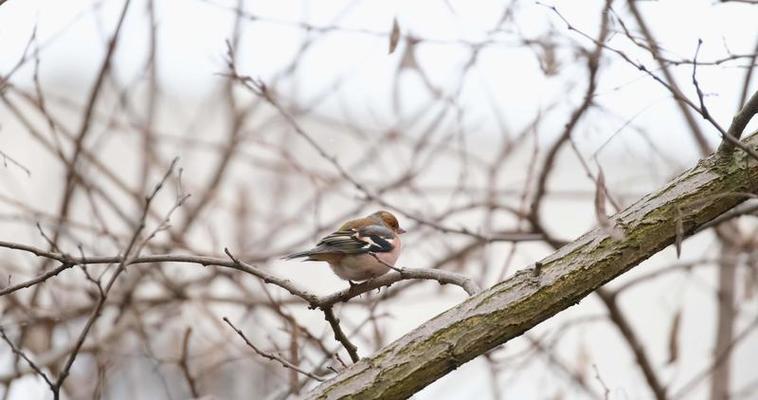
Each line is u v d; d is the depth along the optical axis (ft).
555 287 19.94
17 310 42.09
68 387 41.50
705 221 20.71
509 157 48.49
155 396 42.60
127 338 45.11
